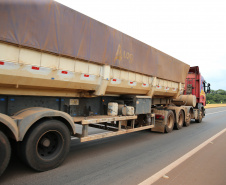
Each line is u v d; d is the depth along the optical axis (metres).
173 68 8.80
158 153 5.04
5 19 3.00
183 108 9.66
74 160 4.27
